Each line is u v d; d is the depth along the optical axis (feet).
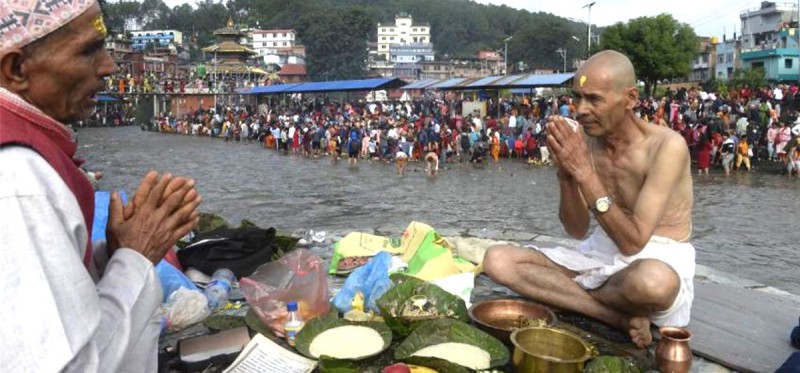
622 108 11.05
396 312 12.06
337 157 85.25
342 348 10.45
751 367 10.62
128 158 86.53
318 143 92.94
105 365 4.77
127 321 5.03
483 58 336.49
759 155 70.95
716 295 14.58
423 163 79.77
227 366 10.48
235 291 14.24
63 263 4.47
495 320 12.00
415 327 11.20
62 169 4.97
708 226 35.86
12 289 4.23
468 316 12.13
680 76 122.01
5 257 4.24
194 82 201.26
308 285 12.14
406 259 15.84
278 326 11.55
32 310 4.24
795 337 11.49
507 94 165.27
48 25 4.95
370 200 46.21
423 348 10.64
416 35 449.48
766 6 197.98
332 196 48.70
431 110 127.75
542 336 10.17
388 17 528.63
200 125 150.10
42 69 5.05
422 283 12.55
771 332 12.21
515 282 12.78
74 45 5.16
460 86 109.91
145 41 331.36
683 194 11.46
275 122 111.86
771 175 62.95
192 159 85.51
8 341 4.18
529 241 22.17
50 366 4.23
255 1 462.60
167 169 70.90
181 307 12.14
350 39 287.69
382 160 82.84
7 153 4.51
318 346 10.57
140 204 5.68
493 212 40.04
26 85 5.06
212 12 433.48
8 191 4.35
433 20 501.97
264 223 36.65
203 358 10.36
